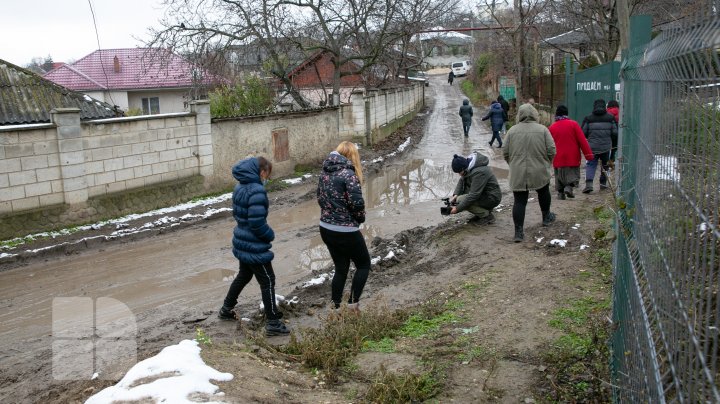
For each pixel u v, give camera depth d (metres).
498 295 6.38
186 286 8.19
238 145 15.55
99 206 12.00
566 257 7.40
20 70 18.02
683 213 2.11
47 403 4.58
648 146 3.13
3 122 16.09
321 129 19.06
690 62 2.00
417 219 11.47
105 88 37.97
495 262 7.66
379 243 9.64
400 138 25.58
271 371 4.64
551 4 25.17
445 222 10.41
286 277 8.45
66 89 18.11
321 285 7.79
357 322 5.80
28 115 16.58
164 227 11.38
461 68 79.81
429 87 67.94
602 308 5.55
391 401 4.27
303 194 14.75
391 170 17.97
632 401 3.02
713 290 1.68
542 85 27.36
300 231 11.09
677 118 2.24
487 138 25.47
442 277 7.52
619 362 3.82
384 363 4.98
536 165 8.30
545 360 4.75
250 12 22.31
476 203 9.49
